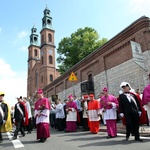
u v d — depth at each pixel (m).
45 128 7.41
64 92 27.16
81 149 5.62
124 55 15.14
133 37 14.20
